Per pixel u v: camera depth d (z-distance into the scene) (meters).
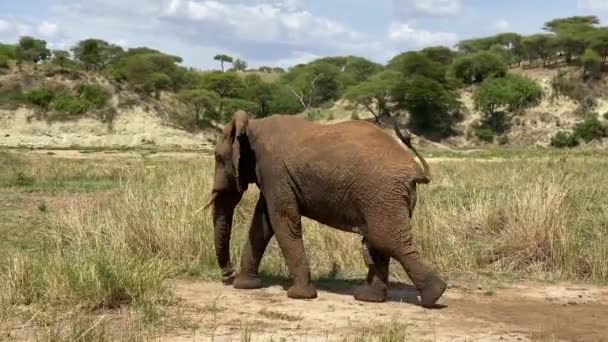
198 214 10.89
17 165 29.55
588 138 88.25
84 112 77.44
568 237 10.12
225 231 9.01
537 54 114.75
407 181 7.59
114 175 24.42
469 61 107.19
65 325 6.86
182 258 10.05
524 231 10.34
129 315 7.26
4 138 72.88
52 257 8.95
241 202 13.65
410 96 89.19
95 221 11.62
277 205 8.29
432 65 98.12
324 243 10.83
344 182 7.75
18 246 11.25
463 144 90.62
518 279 9.52
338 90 101.94
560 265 9.84
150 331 6.70
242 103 86.38
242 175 8.73
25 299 7.67
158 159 40.84
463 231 11.41
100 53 105.88
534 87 98.00
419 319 7.41
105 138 75.38
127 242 10.30
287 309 7.75
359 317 7.43
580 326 7.27
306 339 6.52
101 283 7.59
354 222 7.91
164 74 90.44
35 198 17.55
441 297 8.44
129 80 85.50
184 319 7.18
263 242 8.77
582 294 8.70
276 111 94.06
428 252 10.34
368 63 123.81
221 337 6.60
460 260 10.12
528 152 63.53
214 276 9.45
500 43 125.56
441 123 92.38
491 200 12.45
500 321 7.41
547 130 92.69
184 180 14.27
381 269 8.10
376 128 8.03
